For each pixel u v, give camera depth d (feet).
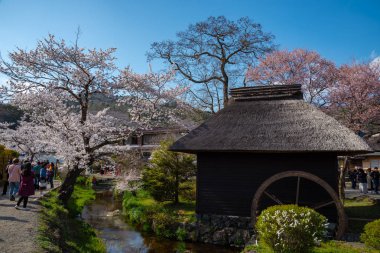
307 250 24.52
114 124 49.21
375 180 65.21
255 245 28.37
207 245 39.14
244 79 90.33
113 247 37.24
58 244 26.61
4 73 43.09
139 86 48.03
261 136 39.09
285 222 24.17
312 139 36.45
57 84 45.37
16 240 23.81
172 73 52.34
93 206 66.74
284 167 38.91
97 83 46.03
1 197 43.93
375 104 66.49
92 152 46.88
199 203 41.91
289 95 44.86
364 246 28.60
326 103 71.10
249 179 40.11
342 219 33.42
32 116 48.47
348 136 35.73
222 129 42.24
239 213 39.78
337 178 36.73
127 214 55.52
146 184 59.52
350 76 67.72
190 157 57.88
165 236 42.34
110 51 45.68
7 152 60.13
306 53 74.74
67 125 45.11
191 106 77.30
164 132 77.10
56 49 43.47
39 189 54.70
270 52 88.02
